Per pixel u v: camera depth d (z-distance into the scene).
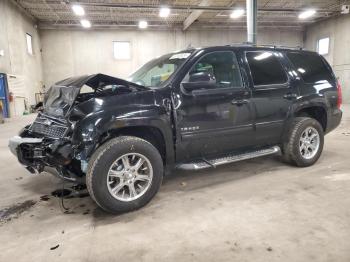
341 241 2.24
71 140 2.65
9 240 2.42
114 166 2.77
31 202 3.21
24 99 14.08
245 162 4.46
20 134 3.32
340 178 3.64
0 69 11.75
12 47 12.86
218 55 3.42
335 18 17.42
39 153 2.77
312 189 3.31
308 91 4.00
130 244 2.30
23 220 2.78
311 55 4.27
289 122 3.92
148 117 2.85
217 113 3.28
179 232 2.46
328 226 2.47
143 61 18.62
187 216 2.74
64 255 2.18
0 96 11.90
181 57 3.41
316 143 4.18
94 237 2.42
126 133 2.99
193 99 3.14
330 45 17.95
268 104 3.66
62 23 17.09
